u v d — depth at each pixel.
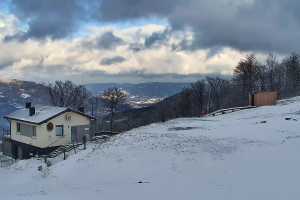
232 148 30.95
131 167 29.50
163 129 42.28
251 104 63.41
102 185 26.48
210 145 32.06
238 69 103.75
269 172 24.59
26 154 52.66
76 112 51.06
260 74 103.69
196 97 100.75
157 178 26.45
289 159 26.89
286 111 48.81
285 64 110.88
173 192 22.56
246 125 40.97
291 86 105.50
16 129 55.50
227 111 59.12
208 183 23.84
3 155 58.28
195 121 48.25
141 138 36.25
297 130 36.03
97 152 34.31
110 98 99.38
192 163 28.48
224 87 110.50
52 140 49.41
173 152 31.03
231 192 21.39
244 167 26.34
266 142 32.03
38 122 48.03
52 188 28.36
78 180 29.09
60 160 39.28
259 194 20.55
